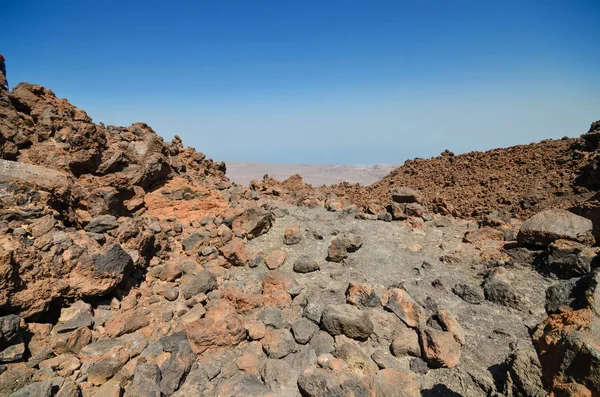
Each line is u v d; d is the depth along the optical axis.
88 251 2.47
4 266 1.96
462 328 2.41
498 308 2.66
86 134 3.74
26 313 2.06
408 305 2.52
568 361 1.11
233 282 3.09
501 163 7.15
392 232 4.28
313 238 4.08
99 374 1.92
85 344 2.14
